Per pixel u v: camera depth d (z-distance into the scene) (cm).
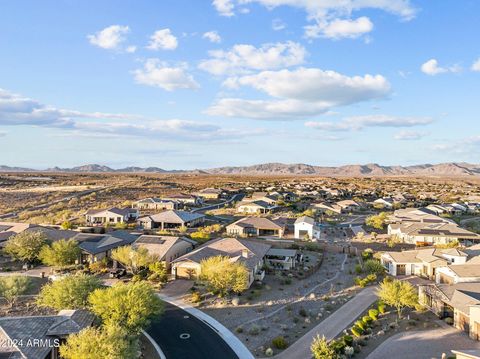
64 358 3192
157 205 13875
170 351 3856
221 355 3812
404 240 9306
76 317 3669
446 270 6031
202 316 4747
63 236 7575
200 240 8450
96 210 11400
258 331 4347
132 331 3775
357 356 3866
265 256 7062
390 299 4862
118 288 4072
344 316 4903
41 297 4481
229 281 5294
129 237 8000
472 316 4244
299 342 4156
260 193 17700
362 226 11350
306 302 5350
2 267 6681
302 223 9562
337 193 19388
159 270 6184
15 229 8169
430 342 4159
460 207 14162
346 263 7425
